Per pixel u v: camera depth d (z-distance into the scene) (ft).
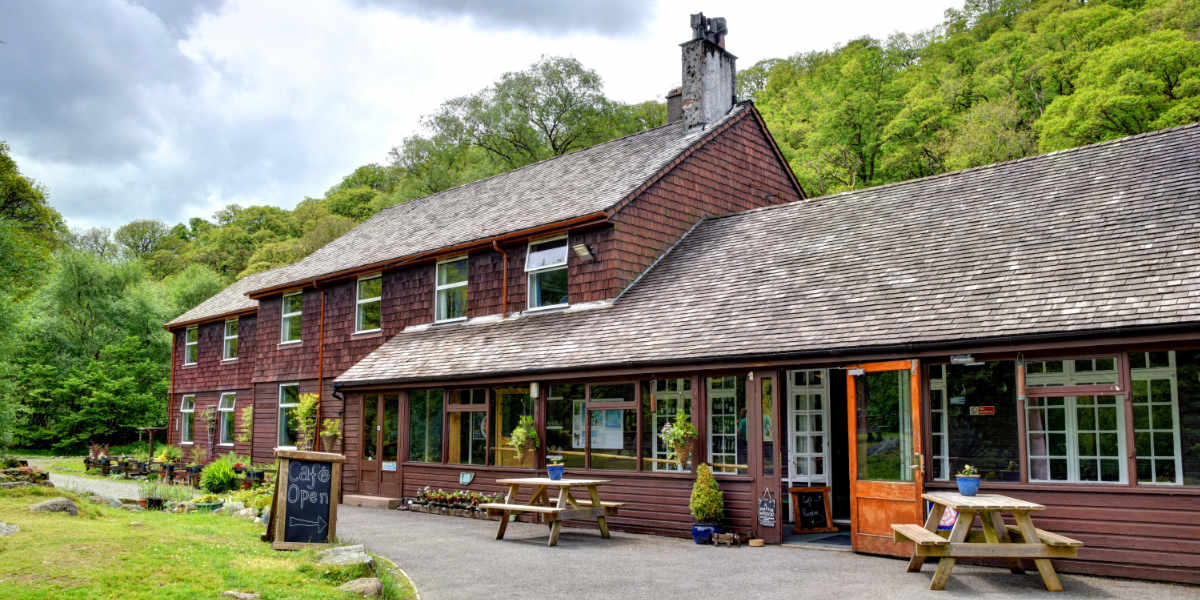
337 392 60.85
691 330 41.09
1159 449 31.45
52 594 18.69
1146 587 25.66
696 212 55.67
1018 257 34.68
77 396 121.29
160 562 22.70
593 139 148.77
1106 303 28.96
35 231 145.28
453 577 27.96
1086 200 36.68
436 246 60.49
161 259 228.84
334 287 70.95
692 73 58.39
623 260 50.03
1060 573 28.30
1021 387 30.07
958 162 112.98
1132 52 104.01
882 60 160.66
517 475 46.68
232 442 84.23
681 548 35.09
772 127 150.71
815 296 39.04
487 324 56.49
